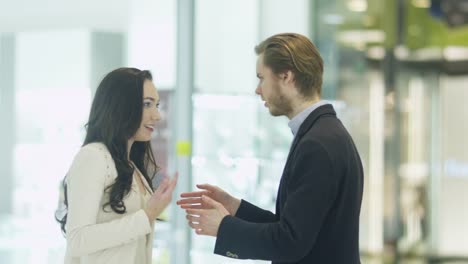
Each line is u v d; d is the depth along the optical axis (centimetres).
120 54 607
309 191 299
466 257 1148
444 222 1153
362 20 902
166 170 637
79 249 314
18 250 588
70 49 591
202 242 636
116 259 325
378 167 944
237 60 684
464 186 1155
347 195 310
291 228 298
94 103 336
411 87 1043
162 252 625
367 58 920
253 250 304
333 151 304
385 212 969
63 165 588
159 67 628
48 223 589
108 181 325
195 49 645
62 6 584
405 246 1020
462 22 1068
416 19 1017
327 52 838
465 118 1155
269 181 711
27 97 580
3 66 569
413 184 1050
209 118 660
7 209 582
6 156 577
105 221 326
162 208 325
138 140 342
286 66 319
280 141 722
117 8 605
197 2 653
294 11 762
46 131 586
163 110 633
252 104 696
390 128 974
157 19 625
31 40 580
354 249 316
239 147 686
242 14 691
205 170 654
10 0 569
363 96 909
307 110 319
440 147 1130
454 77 1122
